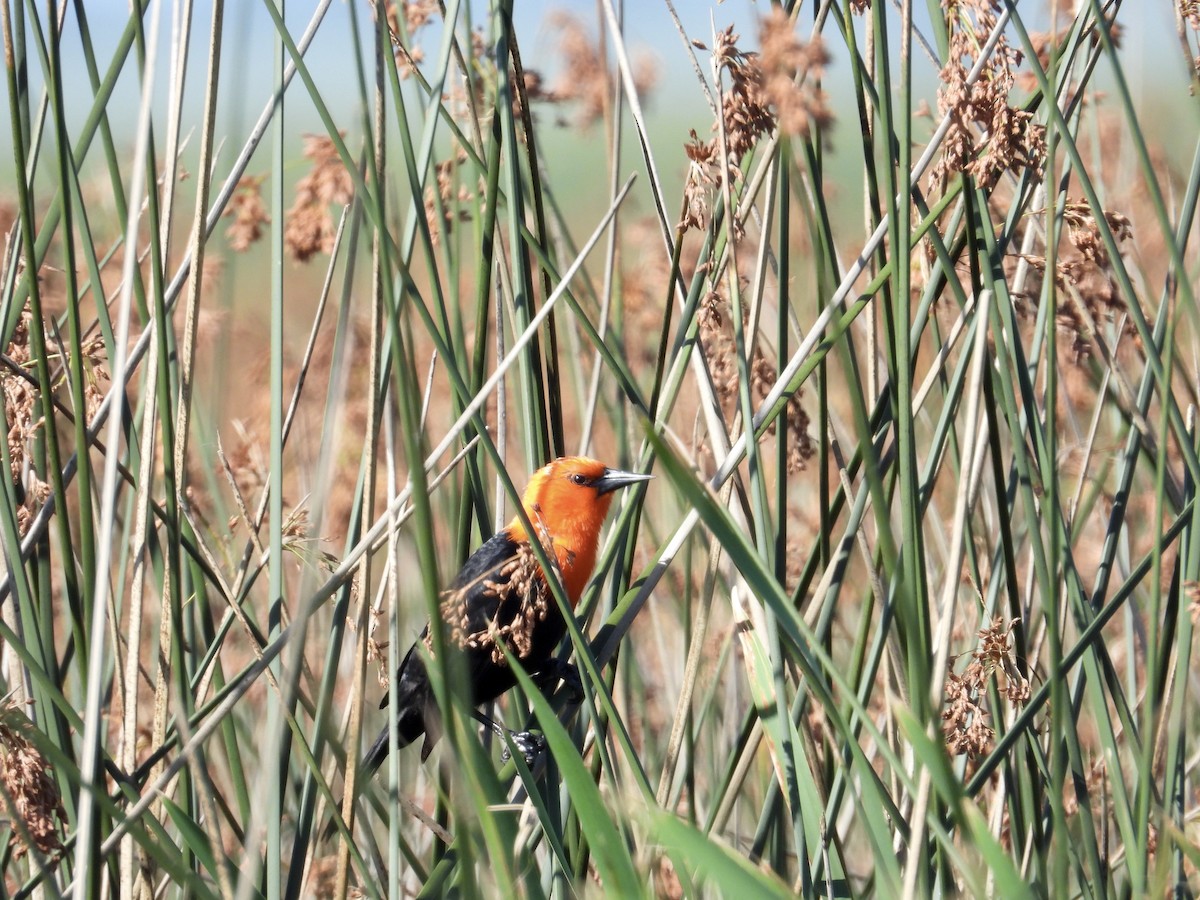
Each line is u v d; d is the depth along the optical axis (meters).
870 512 9.85
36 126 7.31
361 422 11.57
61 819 6.66
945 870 6.61
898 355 5.77
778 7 6.58
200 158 6.44
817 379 7.18
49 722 7.12
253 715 10.35
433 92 6.69
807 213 4.41
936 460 6.80
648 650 11.95
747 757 7.36
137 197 5.59
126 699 6.36
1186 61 6.68
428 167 6.73
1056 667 5.76
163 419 6.30
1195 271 7.86
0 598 7.31
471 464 7.51
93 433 6.83
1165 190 9.84
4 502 6.64
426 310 5.67
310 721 9.45
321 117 5.07
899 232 5.84
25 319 8.20
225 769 9.81
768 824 7.64
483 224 7.31
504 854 4.60
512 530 8.11
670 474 4.49
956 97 6.50
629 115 9.98
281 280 6.68
